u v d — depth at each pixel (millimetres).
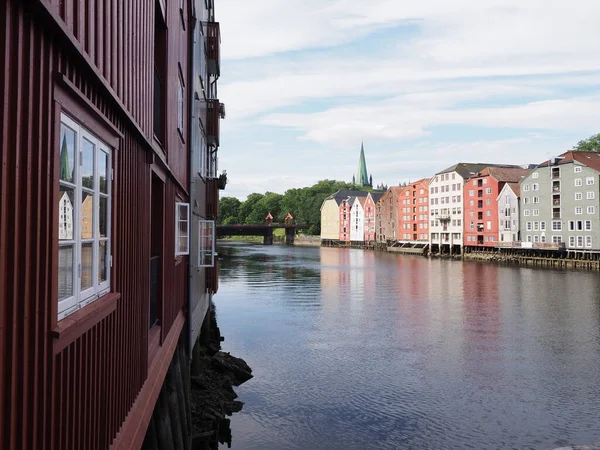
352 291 43969
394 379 19531
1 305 2562
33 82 2879
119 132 4746
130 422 5586
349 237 136500
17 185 2693
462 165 95188
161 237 8352
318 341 25453
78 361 3771
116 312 4945
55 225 3211
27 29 2795
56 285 3230
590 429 15156
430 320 30938
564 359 22281
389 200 116938
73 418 3668
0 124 2516
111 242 4715
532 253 76438
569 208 71250
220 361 19484
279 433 14734
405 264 75375
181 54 10945
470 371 20578
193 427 13586
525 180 78438
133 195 5770
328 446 13992
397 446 14039
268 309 34656
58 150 3254
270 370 20625
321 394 17875
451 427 15258
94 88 4098
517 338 26203
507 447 14062
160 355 8109
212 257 14609
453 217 93312
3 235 2564
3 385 2613
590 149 85312
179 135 10656
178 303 10820
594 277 55781
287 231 157000
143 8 6242
